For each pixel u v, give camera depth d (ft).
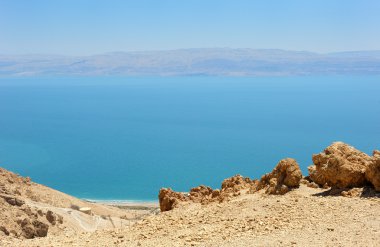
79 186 399.85
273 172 86.94
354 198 73.82
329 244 53.42
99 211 253.03
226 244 56.13
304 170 408.05
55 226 186.50
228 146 585.22
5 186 224.33
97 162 508.53
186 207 92.17
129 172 452.35
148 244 60.95
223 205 79.56
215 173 431.43
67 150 589.73
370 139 583.17
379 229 58.08
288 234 58.90
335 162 80.48
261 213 71.00
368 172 76.43
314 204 72.18
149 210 284.20
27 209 179.11
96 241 68.28
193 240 60.44
